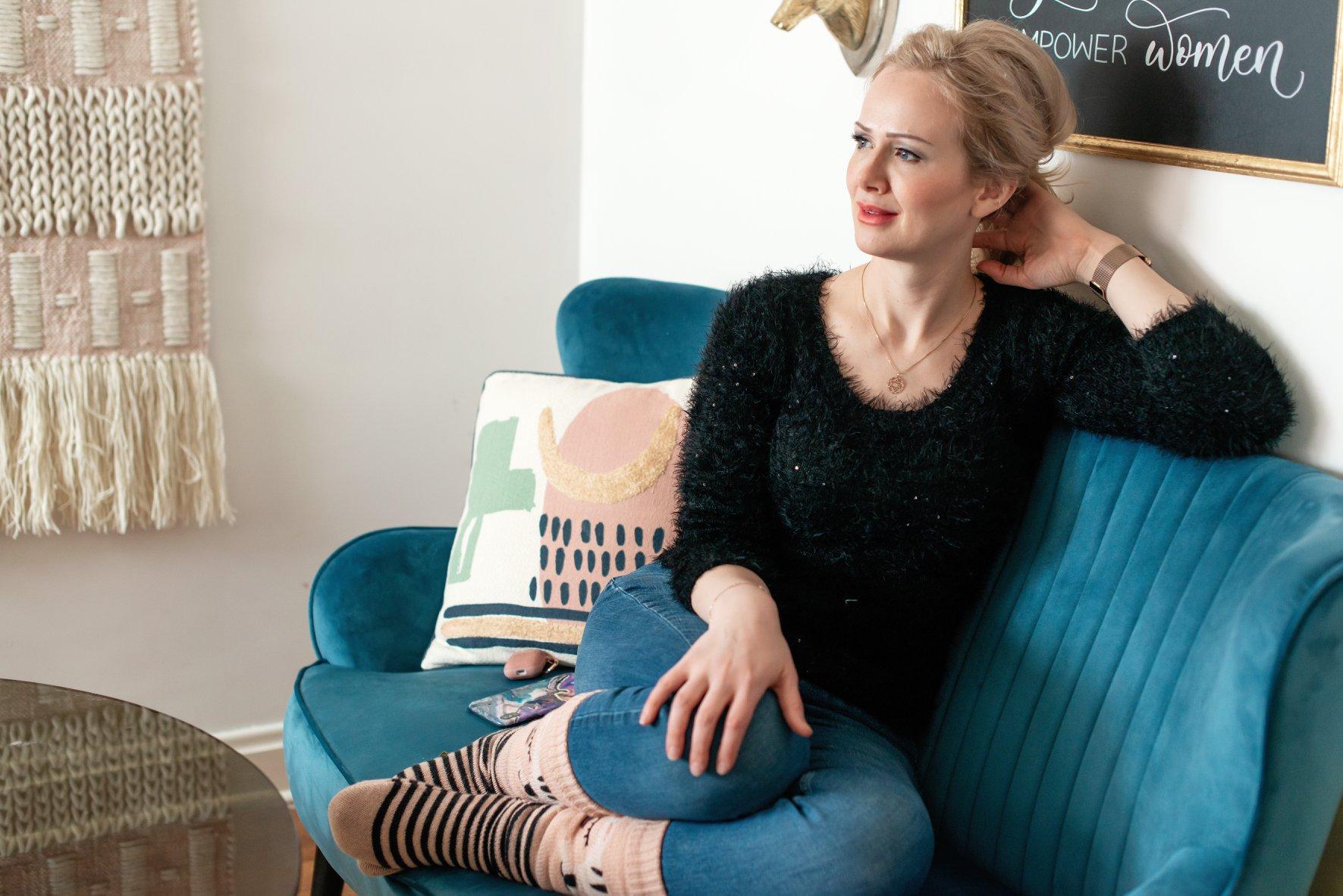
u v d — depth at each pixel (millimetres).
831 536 1315
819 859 1053
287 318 2215
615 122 2324
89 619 2148
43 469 2008
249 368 2199
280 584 2305
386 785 1221
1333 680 1006
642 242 2275
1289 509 1092
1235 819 1010
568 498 1656
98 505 2059
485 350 2414
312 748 1463
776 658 1155
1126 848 1124
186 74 1996
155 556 2178
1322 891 1180
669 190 2182
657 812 1113
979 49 1246
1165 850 1069
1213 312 1200
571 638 1623
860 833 1068
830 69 1775
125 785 1296
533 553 1657
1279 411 1167
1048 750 1237
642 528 1621
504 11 2297
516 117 2350
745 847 1073
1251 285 1235
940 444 1293
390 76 2221
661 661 1230
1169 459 1240
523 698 1502
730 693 1119
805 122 1841
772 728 1125
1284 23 1159
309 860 2152
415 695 1554
